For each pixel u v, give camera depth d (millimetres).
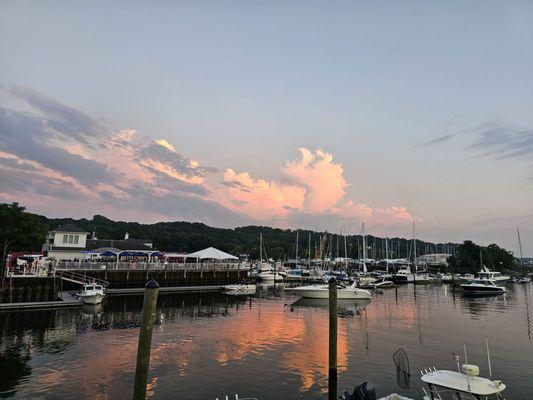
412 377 21406
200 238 171000
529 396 18953
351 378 21141
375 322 39250
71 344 27500
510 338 32094
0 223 48062
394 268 121562
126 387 19438
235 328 34625
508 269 142875
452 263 136125
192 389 19312
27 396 17984
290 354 25844
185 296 59344
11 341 28016
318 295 57500
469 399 16203
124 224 176000
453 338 31766
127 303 48250
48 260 56812
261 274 92812
